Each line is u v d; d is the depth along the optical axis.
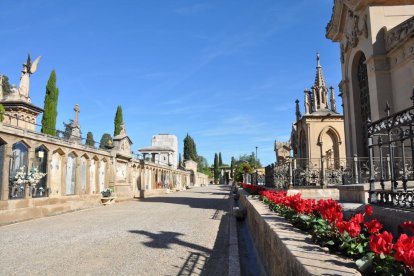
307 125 28.67
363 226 4.78
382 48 16.86
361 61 20.16
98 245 9.82
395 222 5.51
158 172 42.69
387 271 2.91
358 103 20.52
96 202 23.59
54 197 18.23
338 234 4.02
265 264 6.74
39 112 26.86
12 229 12.98
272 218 7.29
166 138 69.88
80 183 21.72
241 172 52.47
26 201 15.83
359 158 16.27
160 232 12.12
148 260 8.10
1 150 14.47
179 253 8.85
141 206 23.33
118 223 14.53
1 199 14.34
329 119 28.53
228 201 28.38
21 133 15.49
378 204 6.82
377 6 17.36
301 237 4.81
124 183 29.30
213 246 9.77
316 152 28.17
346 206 9.01
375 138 13.72
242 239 11.49
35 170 16.33
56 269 7.30
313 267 3.21
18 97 25.41
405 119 6.08
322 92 30.42
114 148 28.30
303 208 5.82
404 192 6.05
